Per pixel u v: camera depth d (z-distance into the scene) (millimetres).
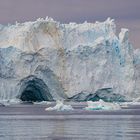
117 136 198750
